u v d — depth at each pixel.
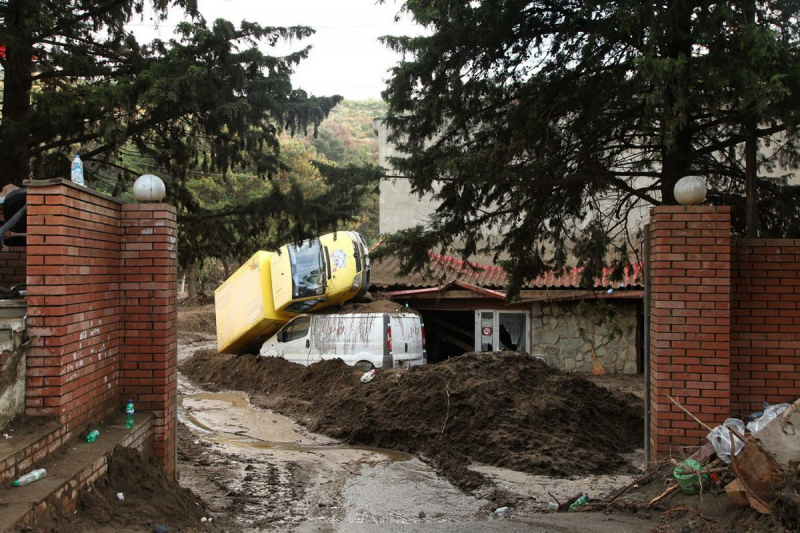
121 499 5.11
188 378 18.41
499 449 9.41
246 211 11.18
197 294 43.56
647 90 7.64
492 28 8.55
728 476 5.54
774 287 6.57
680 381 6.36
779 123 8.33
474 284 18.89
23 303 5.39
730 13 7.01
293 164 35.97
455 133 9.88
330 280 16.66
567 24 8.63
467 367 11.51
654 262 6.51
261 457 9.68
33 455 4.56
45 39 10.66
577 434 10.04
